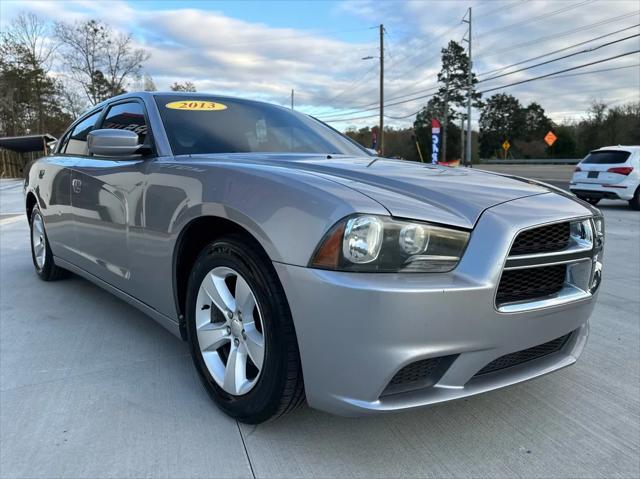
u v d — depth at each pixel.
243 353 2.23
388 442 2.18
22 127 43.03
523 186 2.38
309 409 2.42
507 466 2.03
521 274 1.98
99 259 3.37
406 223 1.80
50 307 3.95
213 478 1.92
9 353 3.05
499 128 80.94
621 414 2.44
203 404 2.46
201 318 2.42
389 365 1.75
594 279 2.29
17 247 6.64
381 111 43.75
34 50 42.44
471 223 1.90
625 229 9.08
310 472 1.97
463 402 2.53
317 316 1.81
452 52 67.94
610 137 54.47
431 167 2.71
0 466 1.97
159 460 2.02
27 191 4.81
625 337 3.45
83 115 4.26
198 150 2.87
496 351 1.90
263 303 2.00
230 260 2.17
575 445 2.18
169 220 2.50
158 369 2.85
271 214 1.96
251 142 3.11
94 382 2.68
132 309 3.93
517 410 2.46
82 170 3.54
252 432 2.22
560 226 2.10
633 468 2.02
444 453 2.11
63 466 1.98
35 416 2.34
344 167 2.38
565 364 2.26
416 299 1.73
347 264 1.77
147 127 3.03
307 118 3.80
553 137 40.47
